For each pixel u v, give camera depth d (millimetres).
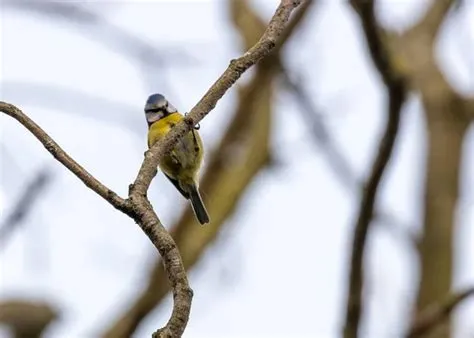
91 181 4938
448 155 13289
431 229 12859
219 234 12992
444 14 14195
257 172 13562
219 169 13758
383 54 9477
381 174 9500
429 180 13211
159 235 4801
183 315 4598
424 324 10102
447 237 12828
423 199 13188
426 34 14016
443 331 10938
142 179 5043
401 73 9477
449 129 13398
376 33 9438
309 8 12570
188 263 12703
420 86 13500
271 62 12953
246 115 13883
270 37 5492
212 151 13844
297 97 12430
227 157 13805
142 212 4879
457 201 13172
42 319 10617
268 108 13898
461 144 13422
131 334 12109
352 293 9742
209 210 13109
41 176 9219
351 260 9719
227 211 13188
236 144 13883
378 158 9492
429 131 13461
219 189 13367
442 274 12586
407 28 14242
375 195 9547
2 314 10477
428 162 13328
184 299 4637
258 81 13602
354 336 9828
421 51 13797
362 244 9656
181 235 12773
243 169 13562
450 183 13180
